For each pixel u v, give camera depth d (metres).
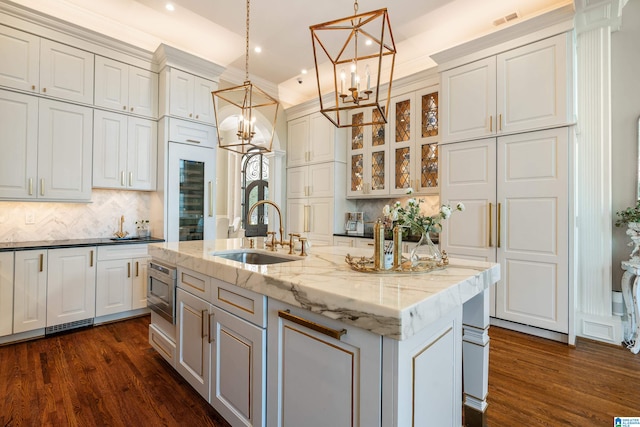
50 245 2.91
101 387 2.09
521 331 2.99
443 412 1.33
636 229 2.69
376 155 4.55
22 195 2.90
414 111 4.07
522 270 2.92
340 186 4.81
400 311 0.95
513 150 2.97
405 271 1.47
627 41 2.90
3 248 2.66
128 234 3.80
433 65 4.14
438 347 1.29
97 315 3.17
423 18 3.34
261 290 1.43
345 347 1.13
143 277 3.47
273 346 1.41
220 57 4.27
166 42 3.86
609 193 2.86
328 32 3.63
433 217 1.70
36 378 2.19
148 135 3.68
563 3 3.07
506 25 3.44
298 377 1.30
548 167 2.79
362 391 1.08
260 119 5.14
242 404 1.56
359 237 4.42
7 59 2.82
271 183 5.41
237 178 9.23
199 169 3.92
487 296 1.68
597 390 2.07
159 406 1.90
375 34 3.64
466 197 3.25
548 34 2.78
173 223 3.68
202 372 1.87
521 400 1.96
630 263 2.67
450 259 1.89
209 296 1.82
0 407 1.86
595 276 2.91
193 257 1.93
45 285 2.87
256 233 8.88
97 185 3.32
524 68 2.91
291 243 2.16
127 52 3.50
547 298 2.80
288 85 5.22
